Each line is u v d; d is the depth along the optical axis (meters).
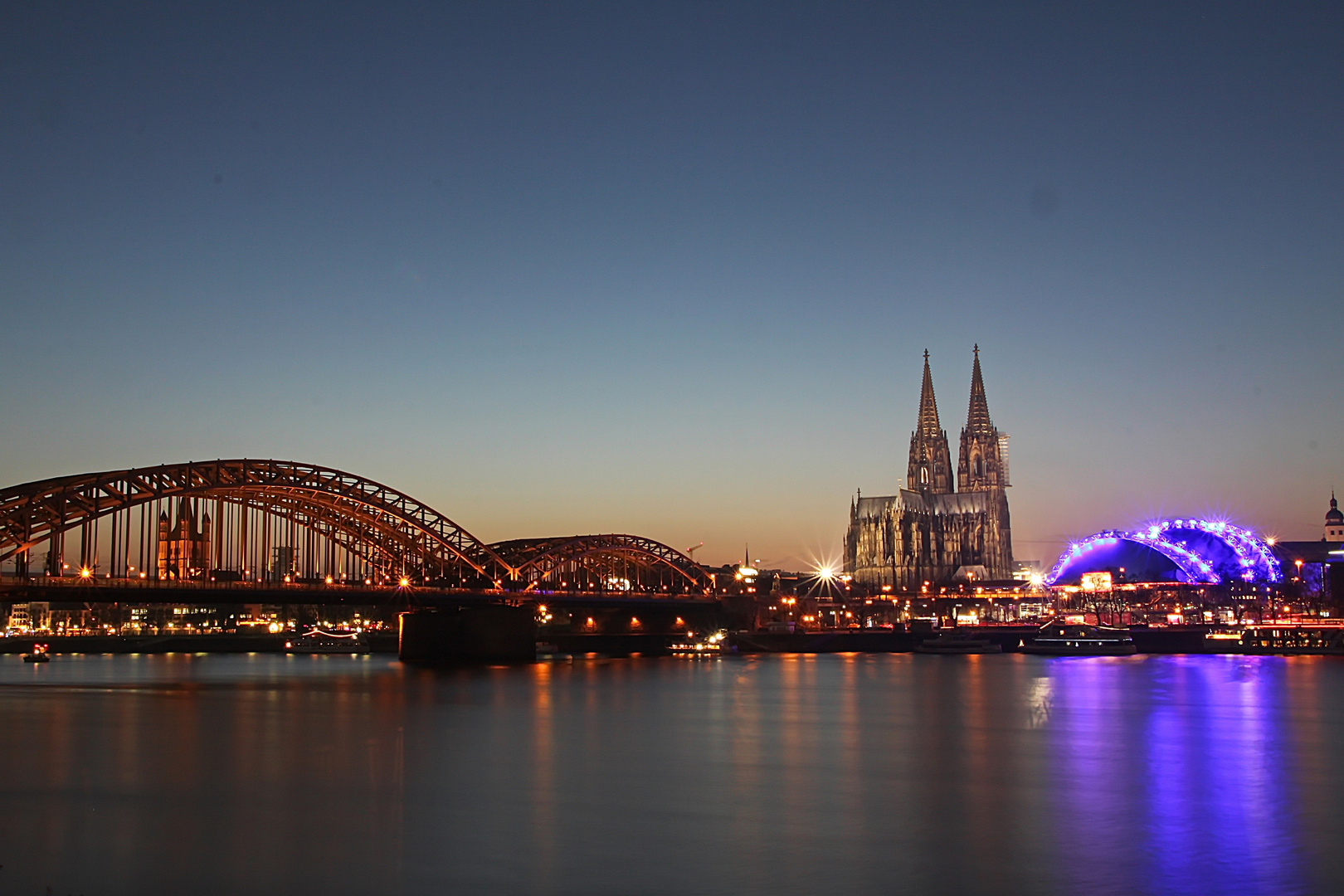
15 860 63.66
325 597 185.00
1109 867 63.06
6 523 148.50
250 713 136.12
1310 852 66.19
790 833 70.81
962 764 98.44
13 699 154.38
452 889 58.88
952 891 58.75
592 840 68.88
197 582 168.12
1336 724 128.12
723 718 134.88
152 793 82.19
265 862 63.47
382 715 134.00
